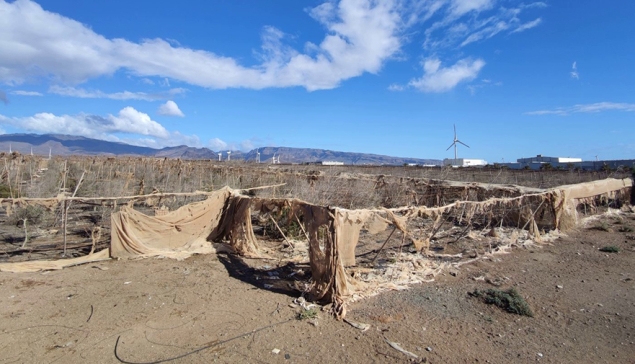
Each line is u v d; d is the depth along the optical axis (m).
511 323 5.04
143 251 7.90
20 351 4.07
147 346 4.22
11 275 6.46
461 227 11.50
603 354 4.27
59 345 4.21
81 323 4.77
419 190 15.38
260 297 5.74
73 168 22.91
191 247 8.47
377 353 4.15
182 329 4.64
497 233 10.27
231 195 9.30
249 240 8.47
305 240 9.41
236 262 7.70
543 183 20.02
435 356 4.12
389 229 11.41
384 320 4.96
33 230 10.23
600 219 12.91
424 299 5.78
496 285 6.48
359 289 5.91
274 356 4.05
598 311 5.44
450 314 5.25
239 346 4.25
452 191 14.22
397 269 7.08
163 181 18.66
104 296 5.69
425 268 7.26
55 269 6.91
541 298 5.93
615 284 6.55
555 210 10.92
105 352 4.08
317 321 4.90
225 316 5.04
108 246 8.61
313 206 6.19
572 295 6.06
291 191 15.12
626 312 5.40
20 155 22.61
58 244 8.88
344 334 4.57
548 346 4.42
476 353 4.21
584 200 12.85
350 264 6.02
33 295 5.66
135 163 23.77
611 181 14.29
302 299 5.57
